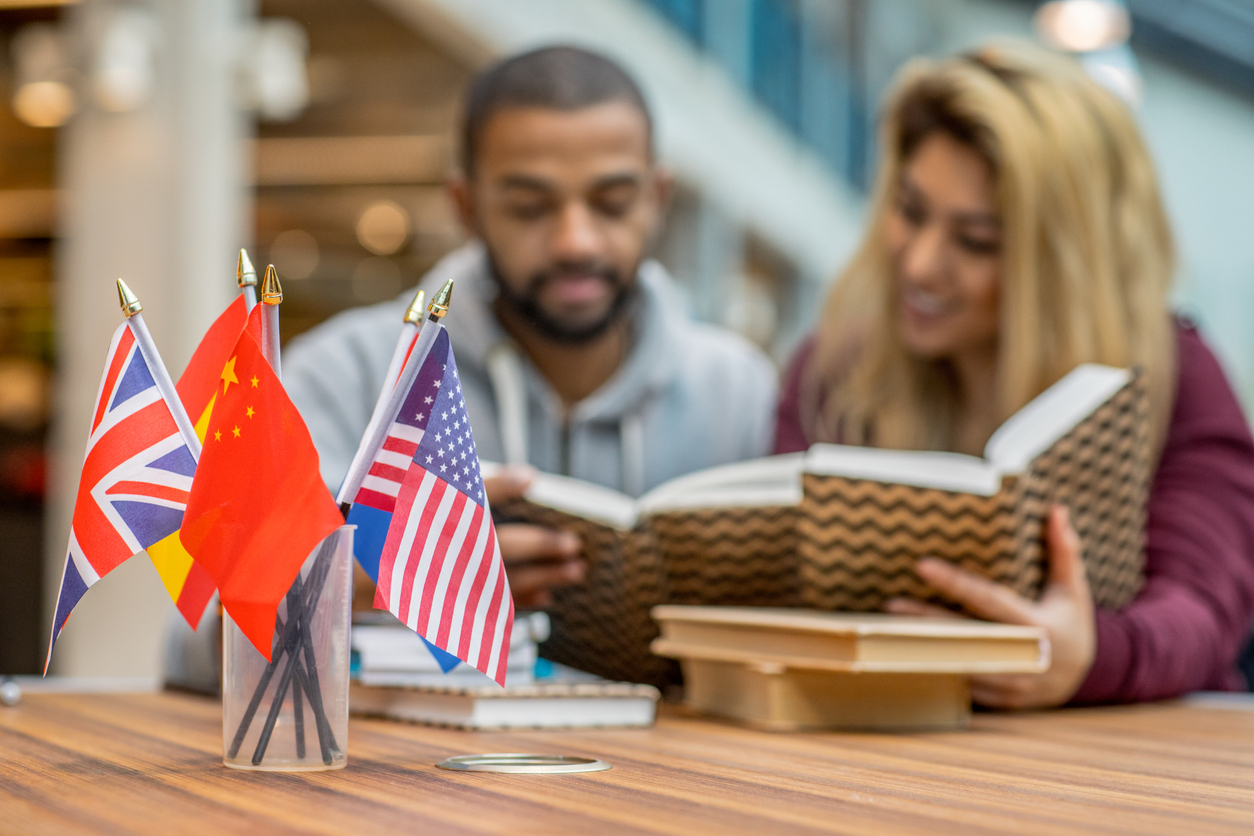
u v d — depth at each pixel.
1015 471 1.01
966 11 7.08
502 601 0.69
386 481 0.68
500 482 1.06
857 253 1.64
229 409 0.62
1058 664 1.03
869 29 7.20
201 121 4.26
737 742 0.84
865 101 7.34
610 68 1.56
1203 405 1.39
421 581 0.66
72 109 4.29
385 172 7.42
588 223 1.52
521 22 5.07
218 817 0.54
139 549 0.67
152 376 0.67
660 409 1.82
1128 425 1.10
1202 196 6.54
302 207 8.18
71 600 0.66
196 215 4.23
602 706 0.91
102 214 4.19
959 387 1.61
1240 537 1.30
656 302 1.79
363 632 0.96
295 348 1.85
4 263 7.21
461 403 0.68
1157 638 1.09
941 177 1.40
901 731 0.92
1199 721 1.01
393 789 0.61
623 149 1.51
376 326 1.79
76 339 4.18
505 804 0.57
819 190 7.06
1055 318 1.40
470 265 1.73
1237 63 6.34
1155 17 6.11
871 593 1.05
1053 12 4.73
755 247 6.62
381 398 0.67
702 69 6.04
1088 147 1.38
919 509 1.02
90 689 1.18
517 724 0.88
